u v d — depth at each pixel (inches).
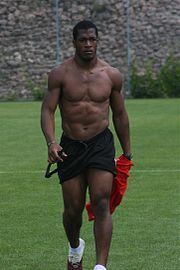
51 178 1045.8
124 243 706.2
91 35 588.7
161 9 2773.1
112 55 2790.4
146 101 2549.2
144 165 1144.8
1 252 685.9
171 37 2773.1
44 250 690.8
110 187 585.3
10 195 935.7
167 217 805.2
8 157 1257.4
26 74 2800.2
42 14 2797.7
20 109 2298.2
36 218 810.8
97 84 594.2
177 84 2723.9
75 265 613.9
